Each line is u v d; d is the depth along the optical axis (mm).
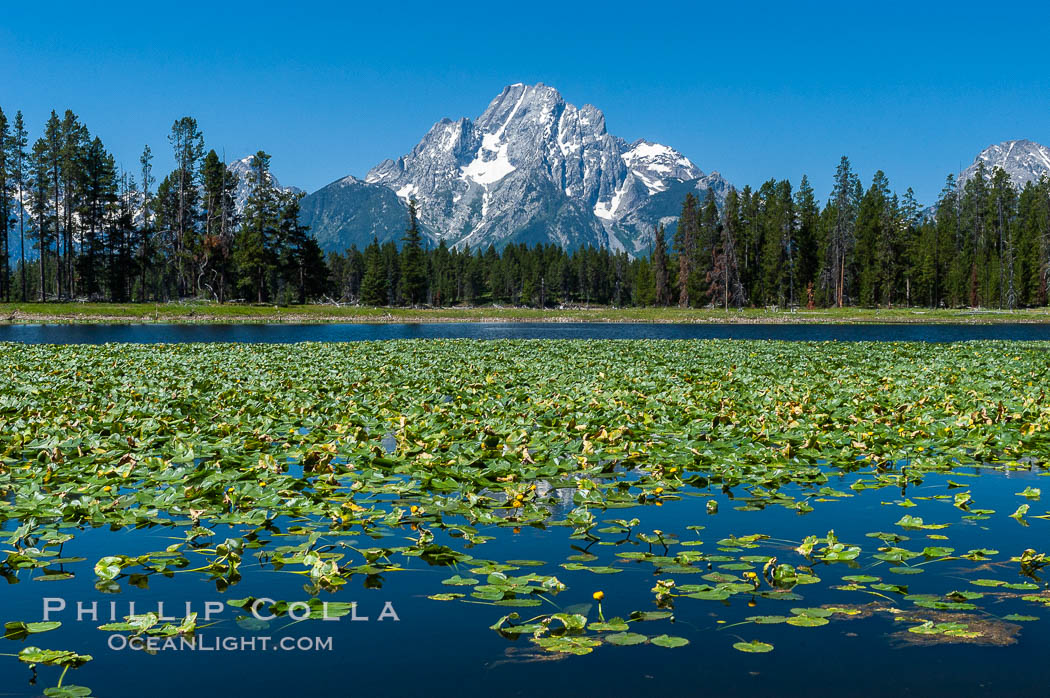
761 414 12227
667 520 7031
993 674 3992
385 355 25859
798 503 7480
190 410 12977
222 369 20234
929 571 5605
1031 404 12742
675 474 8758
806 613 4797
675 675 4039
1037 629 4562
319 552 6051
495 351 28281
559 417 12250
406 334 50188
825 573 5566
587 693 3824
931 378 17781
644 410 12891
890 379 17531
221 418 12078
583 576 5531
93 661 4223
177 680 4012
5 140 72875
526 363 22438
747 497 7898
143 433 10656
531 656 4266
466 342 34562
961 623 4637
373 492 7926
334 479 8117
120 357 24500
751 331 57062
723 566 5656
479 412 12727
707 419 11773
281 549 6078
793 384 16484
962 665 4102
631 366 21391
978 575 5500
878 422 11555
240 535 6543
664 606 4969
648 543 6324
